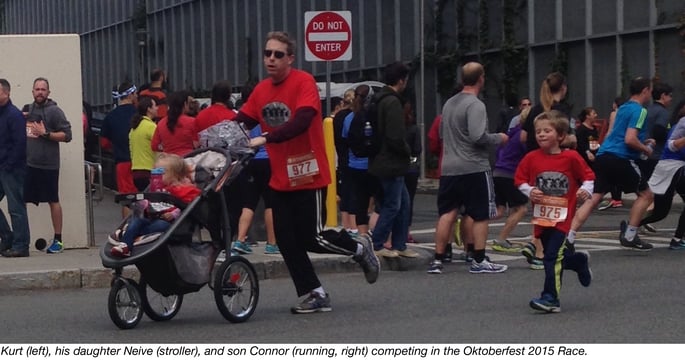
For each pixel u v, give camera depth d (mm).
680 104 15883
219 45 40656
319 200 9477
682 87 23828
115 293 8727
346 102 13844
